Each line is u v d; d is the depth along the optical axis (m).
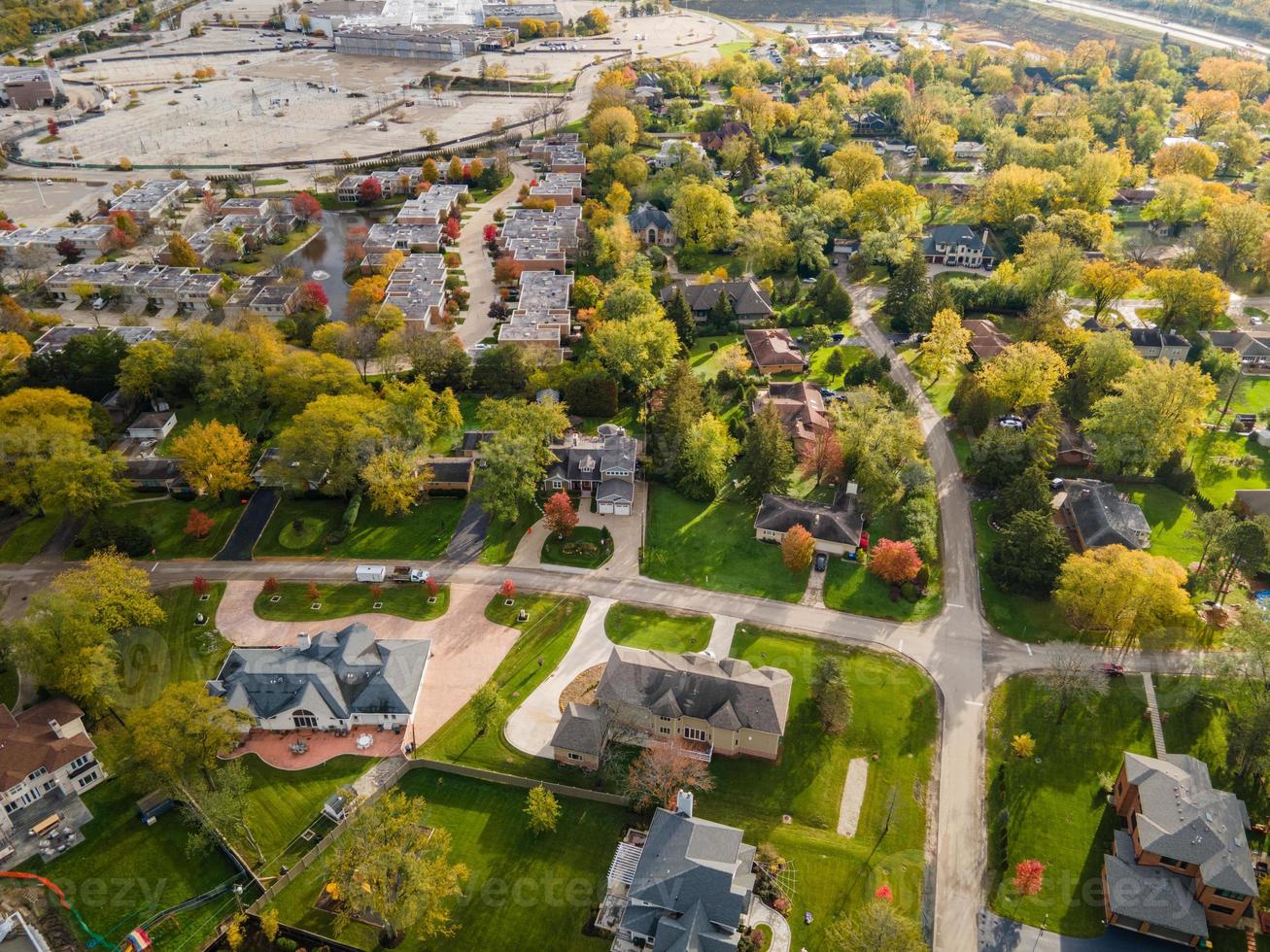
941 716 114.25
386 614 129.50
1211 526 131.25
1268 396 181.00
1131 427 151.38
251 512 149.12
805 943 88.81
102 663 110.25
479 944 89.19
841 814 102.12
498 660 122.31
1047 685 114.38
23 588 132.12
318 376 160.25
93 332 181.75
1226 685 112.25
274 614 129.00
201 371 170.75
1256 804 102.75
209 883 94.81
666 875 87.88
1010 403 169.12
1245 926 90.81
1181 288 194.62
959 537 144.50
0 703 113.50
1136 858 94.62
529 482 142.25
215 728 101.38
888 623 128.50
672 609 130.62
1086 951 89.44
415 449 153.00
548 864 96.62
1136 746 110.50
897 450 149.88
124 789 104.69
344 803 101.12
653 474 157.12
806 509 142.88
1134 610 120.06
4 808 98.94
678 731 109.81
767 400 172.12
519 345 183.38
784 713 107.44
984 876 96.12
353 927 90.69
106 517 147.25
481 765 107.75
